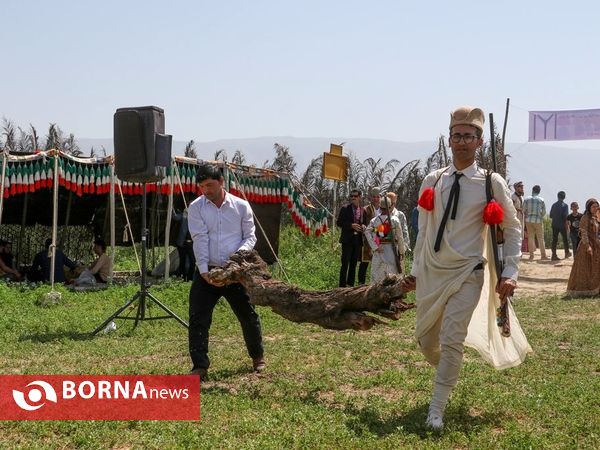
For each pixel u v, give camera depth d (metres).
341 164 21.73
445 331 6.59
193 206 8.43
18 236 21.50
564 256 27.86
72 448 5.92
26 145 24.53
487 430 6.48
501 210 6.62
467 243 6.69
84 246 21.97
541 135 23.69
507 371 8.83
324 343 10.78
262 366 8.78
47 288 15.25
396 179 29.64
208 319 8.42
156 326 11.80
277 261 19.28
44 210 20.81
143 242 11.61
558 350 10.37
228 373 8.60
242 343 10.75
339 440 6.06
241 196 19.42
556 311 14.91
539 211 26.41
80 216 21.31
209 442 5.94
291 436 6.12
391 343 10.77
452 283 6.62
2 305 13.75
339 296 7.44
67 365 8.95
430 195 6.83
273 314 13.30
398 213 15.51
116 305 14.19
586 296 17.41
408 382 8.21
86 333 11.17
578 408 7.12
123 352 9.73
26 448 5.76
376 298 7.23
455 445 6.15
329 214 21.62
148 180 11.44
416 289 6.97
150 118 11.27
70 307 13.96
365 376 8.60
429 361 7.23
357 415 6.84
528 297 17.73
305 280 19.20
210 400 7.29
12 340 10.60
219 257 8.35
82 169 16.62
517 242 6.82
